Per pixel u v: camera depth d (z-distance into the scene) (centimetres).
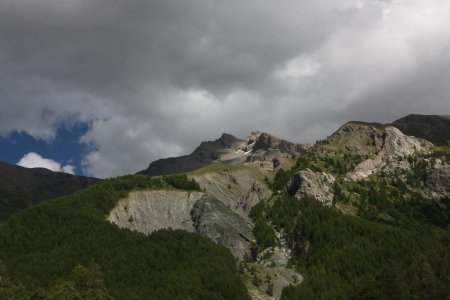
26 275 16712
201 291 16712
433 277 16375
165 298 16112
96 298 13575
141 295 16038
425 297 14738
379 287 14762
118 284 16612
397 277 17150
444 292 14712
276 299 17975
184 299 16188
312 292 18238
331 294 17862
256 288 18262
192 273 17738
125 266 17825
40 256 18388
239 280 17850
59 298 12988
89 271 14450
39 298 13900
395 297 14338
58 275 16950
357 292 15200
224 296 16862
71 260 17900
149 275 17538
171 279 17225
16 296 13938
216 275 17800
